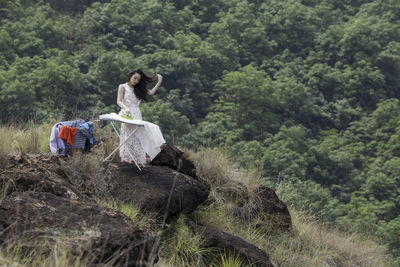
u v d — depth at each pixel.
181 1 90.62
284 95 58.91
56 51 56.75
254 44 74.94
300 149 47.72
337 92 67.38
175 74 58.03
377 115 56.44
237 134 45.69
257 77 57.94
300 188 31.67
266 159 39.19
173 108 50.53
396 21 81.56
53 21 66.88
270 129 56.41
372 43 70.50
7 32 53.88
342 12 94.25
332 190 43.97
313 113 60.28
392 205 34.75
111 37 66.19
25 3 69.69
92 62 59.69
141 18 70.62
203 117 60.72
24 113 36.53
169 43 68.56
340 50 72.25
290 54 77.31
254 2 88.69
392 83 69.75
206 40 72.25
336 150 50.44
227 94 58.19
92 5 73.81
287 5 82.06
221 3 89.31
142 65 54.34
